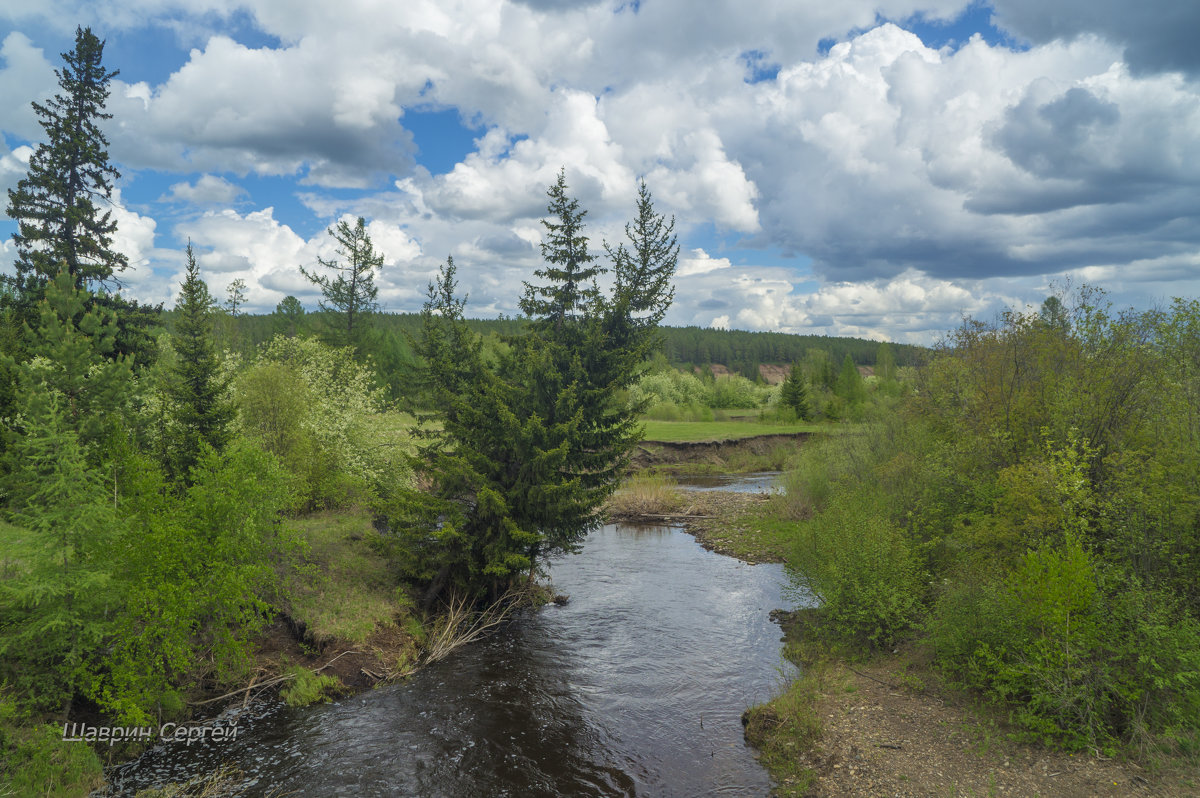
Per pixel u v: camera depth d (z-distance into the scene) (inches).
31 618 340.5
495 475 600.7
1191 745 287.0
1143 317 453.7
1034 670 339.6
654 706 426.0
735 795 323.0
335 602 529.0
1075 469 402.0
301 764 347.9
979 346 695.1
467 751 366.0
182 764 344.5
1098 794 275.9
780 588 700.7
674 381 3503.9
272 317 2770.7
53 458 366.3
